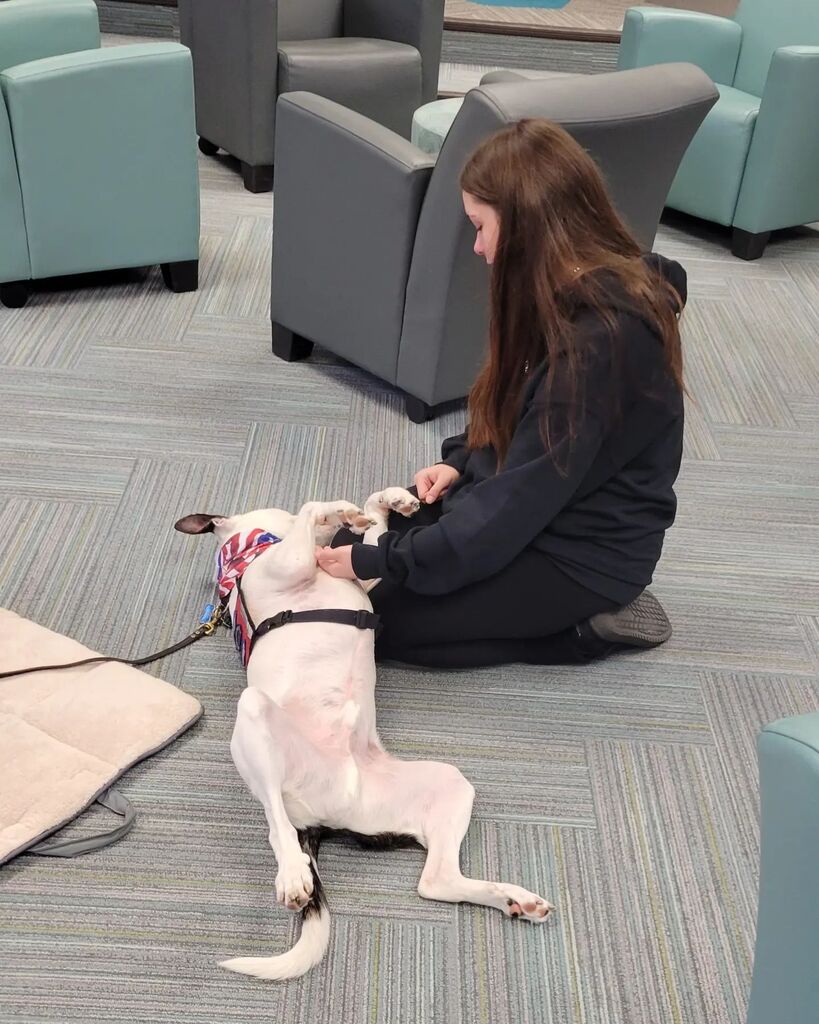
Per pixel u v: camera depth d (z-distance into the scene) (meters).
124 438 2.70
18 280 3.23
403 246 2.66
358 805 1.61
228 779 1.79
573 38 5.71
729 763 1.90
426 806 1.65
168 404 2.86
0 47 3.26
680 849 1.73
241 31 3.96
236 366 3.09
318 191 2.79
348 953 1.53
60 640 1.98
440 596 1.95
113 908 1.57
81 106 3.03
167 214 3.30
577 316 1.63
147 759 1.81
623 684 2.06
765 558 2.46
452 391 2.81
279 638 1.75
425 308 2.67
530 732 1.93
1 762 1.73
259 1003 1.46
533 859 1.69
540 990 1.50
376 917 1.58
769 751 0.99
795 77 3.71
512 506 1.73
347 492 2.57
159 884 1.61
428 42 4.36
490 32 5.70
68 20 3.35
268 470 2.63
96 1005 1.43
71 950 1.50
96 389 2.90
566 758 1.89
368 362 2.90
